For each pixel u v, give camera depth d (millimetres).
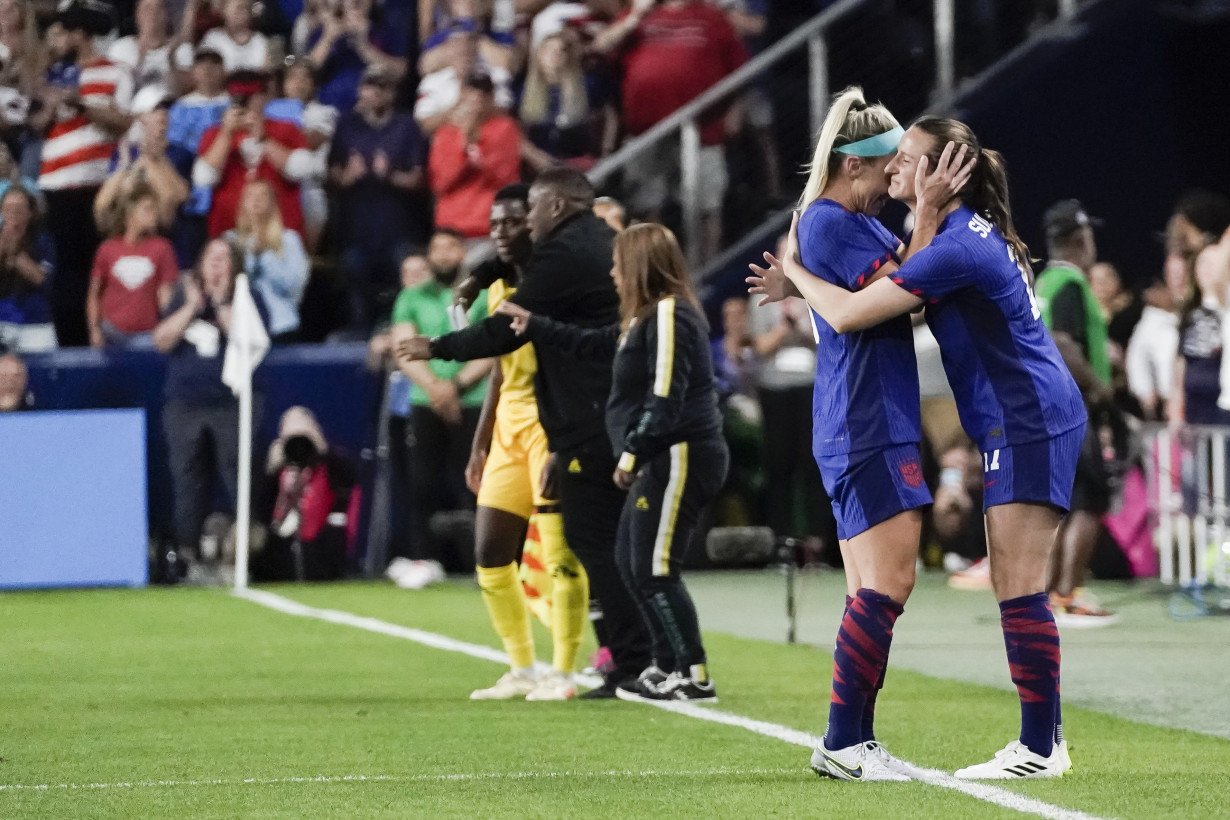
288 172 58406
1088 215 58469
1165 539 48969
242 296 51156
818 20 56156
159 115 57781
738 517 54500
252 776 21484
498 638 38656
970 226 20438
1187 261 51844
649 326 27641
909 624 40781
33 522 52562
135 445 53188
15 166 58469
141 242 56250
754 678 31781
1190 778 20984
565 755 23109
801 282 20984
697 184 55906
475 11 60062
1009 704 28141
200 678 31938
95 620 42531
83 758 22953
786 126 60375
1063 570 41031
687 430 27969
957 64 60000
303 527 53156
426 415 52438
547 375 28984
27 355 54375
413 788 20516
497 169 57594
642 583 28344
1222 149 59094
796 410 53906
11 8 59594
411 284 53125
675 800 19547
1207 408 51156
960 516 53719
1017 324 20516
